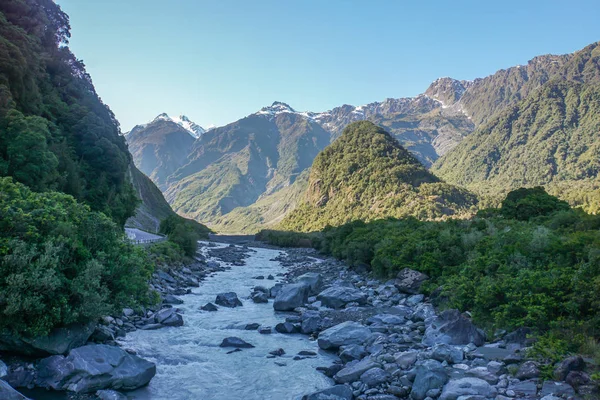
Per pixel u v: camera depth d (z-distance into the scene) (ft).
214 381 59.36
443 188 577.43
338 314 96.37
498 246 101.24
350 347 68.23
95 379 53.26
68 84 253.65
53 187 148.05
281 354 71.26
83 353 55.62
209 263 211.00
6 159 139.13
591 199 453.17
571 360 50.11
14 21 232.94
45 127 149.48
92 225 71.15
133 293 75.20
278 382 59.16
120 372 55.21
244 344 75.41
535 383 48.52
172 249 181.16
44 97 212.84
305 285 113.60
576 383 46.78
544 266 83.10
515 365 54.13
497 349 63.31
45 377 53.98
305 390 56.44
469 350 63.72
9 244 57.93
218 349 73.41
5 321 56.95
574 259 81.87
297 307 106.63
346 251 194.39
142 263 78.64
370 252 173.99
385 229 201.36
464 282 88.48
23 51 189.88
